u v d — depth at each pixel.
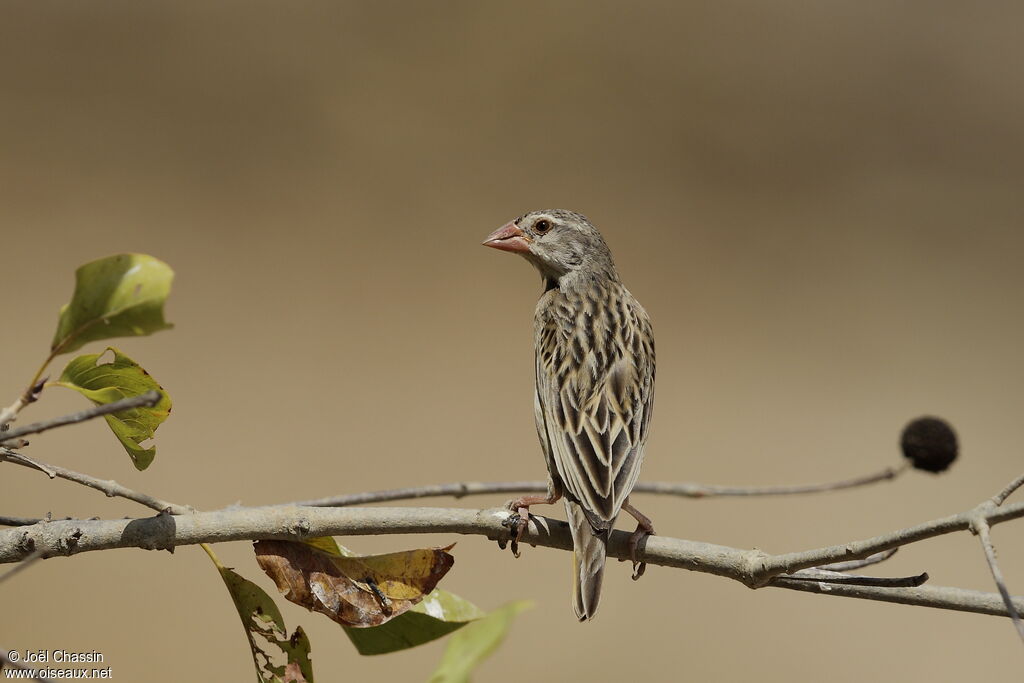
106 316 3.76
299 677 4.37
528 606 3.05
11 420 3.84
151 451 4.25
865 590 4.61
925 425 4.93
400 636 4.52
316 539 4.46
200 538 4.32
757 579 4.65
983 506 3.95
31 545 4.18
